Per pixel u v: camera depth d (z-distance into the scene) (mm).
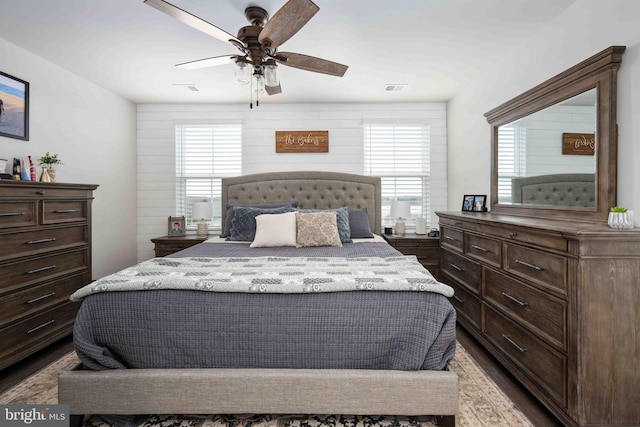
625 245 1446
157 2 1548
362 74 3275
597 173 1875
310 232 3043
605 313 1450
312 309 1568
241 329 1559
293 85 3576
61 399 1515
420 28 2408
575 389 1479
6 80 2586
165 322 1562
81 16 2240
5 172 2596
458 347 2525
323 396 1509
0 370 2119
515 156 2727
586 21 1997
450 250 3018
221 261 2203
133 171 4199
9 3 2086
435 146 4246
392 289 1569
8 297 2105
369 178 4121
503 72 2910
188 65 2262
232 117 4230
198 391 1516
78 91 3309
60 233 2539
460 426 1603
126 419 1567
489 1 2082
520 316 1934
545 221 2070
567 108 2127
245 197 4113
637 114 1668
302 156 4254
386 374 1508
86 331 1571
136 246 4281
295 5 1576
